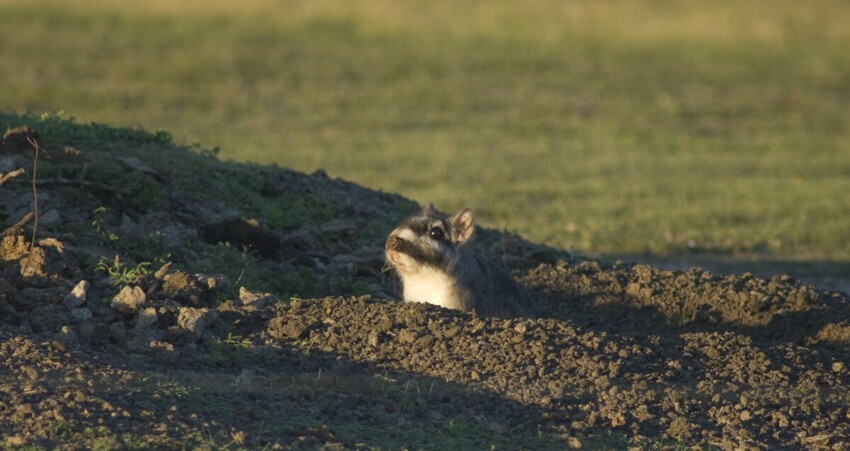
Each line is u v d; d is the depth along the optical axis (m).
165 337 28.23
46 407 22.61
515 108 109.69
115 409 22.88
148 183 38.19
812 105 117.12
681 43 136.12
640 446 24.75
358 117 103.50
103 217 35.59
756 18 144.25
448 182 80.50
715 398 27.83
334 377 27.03
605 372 28.48
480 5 143.00
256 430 23.27
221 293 31.67
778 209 74.44
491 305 34.81
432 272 33.66
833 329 36.03
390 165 85.69
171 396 24.25
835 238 66.81
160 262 32.84
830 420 27.25
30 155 37.06
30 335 26.59
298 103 106.75
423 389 26.92
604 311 39.03
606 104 112.81
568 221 69.62
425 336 29.19
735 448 25.05
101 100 101.44
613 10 144.50
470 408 26.20
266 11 133.25
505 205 73.38
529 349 29.08
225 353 28.00
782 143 102.00
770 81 125.00
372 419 25.11
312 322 29.86
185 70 112.31
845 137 106.12
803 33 141.62
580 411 26.42
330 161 85.56
